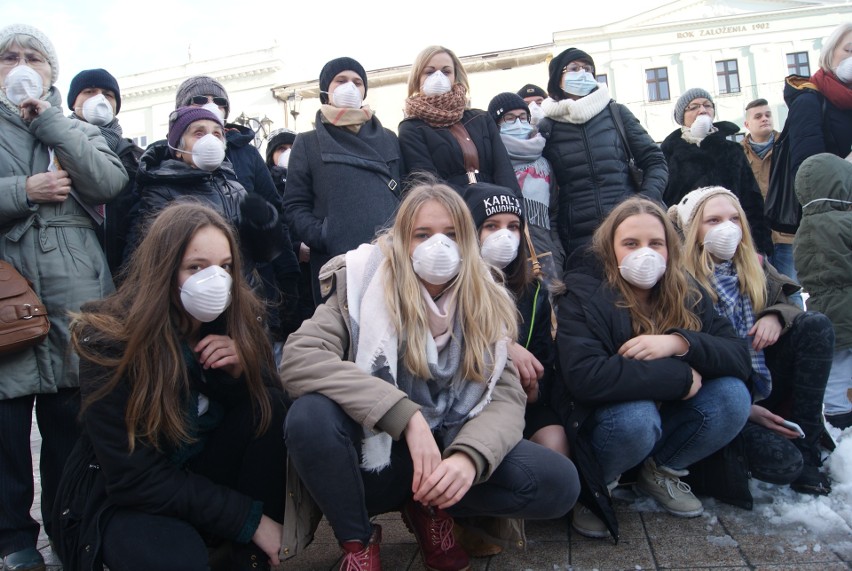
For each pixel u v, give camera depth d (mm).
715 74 29875
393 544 2387
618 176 3758
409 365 1985
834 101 3869
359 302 2059
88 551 1782
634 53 30141
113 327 1890
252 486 1997
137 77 32031
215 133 3061
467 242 2104
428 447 1823
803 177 3252
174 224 1949
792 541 2160
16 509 2336
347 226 3162
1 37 2670
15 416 2377
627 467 2404
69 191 2576
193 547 1789
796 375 2686
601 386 2307
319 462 1812
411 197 2113
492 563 2145
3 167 2572
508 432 1940
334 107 3385
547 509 1944
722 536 2232
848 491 2525
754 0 29906
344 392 1861
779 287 2863
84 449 1965
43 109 2594
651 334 2473
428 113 3473
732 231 2789
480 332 2043
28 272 2498
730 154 4301
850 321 3094
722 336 2559
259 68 30125
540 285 2686
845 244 3094
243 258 2934
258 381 2047
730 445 2531
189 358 2006
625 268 2500
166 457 1953
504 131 3934
